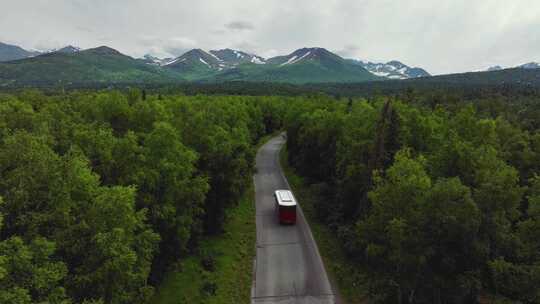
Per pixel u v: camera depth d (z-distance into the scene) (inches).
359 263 1423.5
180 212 1249.4
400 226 876.6
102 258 761.6
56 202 740.7
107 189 833.5
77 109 1926.7
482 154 1151.6
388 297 1146.0
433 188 886.4
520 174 1627.7
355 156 1660.9
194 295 1227.2
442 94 4547.2
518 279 856.9
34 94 2507.4
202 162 1582.2
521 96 4995.1
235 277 1341.0
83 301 718.5
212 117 1995.6
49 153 826.8
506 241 872.9
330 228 1728.6
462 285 850.8
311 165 2474.2
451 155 1159.6
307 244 1604.3
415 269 929.5
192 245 1512.1
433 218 871.1
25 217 697.6
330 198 2014.0
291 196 1895.9
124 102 1707.7
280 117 4355.3
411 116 1855.3
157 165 1140.5
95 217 787.4
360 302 1197.7
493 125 1653.5
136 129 1625.2
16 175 736.3
